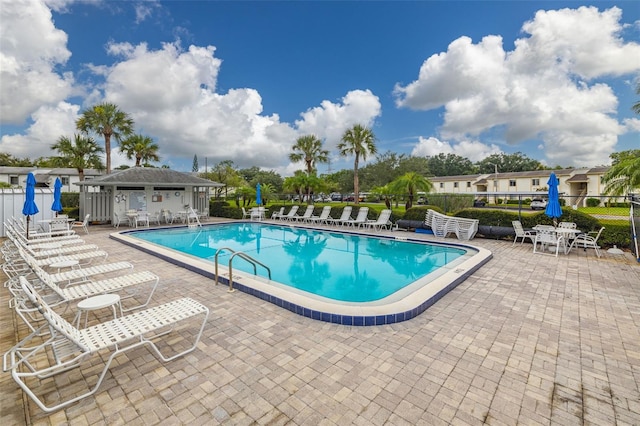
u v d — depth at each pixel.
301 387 2.79
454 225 11.66
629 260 7.93
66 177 34.34
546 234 8.84
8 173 35.25
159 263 7.63
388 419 2.40
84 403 2.59
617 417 2.44
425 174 44.78
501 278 6.30
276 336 3.78
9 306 4.71
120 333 2.96
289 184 22.92
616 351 3.43
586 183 33.09
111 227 15.45
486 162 66.62
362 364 3.16
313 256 9.88
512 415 2.45
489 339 3.70
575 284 5.89
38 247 7.29
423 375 2.97
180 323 4.14
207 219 19.56
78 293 4.05
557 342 3.63
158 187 17.62
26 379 2.91
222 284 5.93
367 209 15.65
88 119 22.48
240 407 2.54
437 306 4.76
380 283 7.12
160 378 2.93
